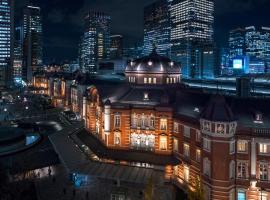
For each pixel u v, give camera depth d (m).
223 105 62.88
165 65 91.00
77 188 73.75
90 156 83.75
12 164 83.25
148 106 80.88
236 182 62.28
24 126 138.38
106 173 71.06
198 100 75.75
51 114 175.38
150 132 79.88
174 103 81.62
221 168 60.84
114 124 82.75
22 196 68.19
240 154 62.00
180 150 75.31
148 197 51.62
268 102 66.50
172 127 77.75
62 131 111.00
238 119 64.81
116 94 90.31
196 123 68.12
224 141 60.69
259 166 60.94
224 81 186.50
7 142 102.94
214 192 61.47
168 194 69.94
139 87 89.31
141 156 78.31
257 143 60.91
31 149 103.94
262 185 60.56
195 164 69.12
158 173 71.81
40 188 73.56
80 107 154.75
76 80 175.62
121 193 70.50
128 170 72.94
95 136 93.50
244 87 96.75
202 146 64.75
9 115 174.00
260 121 63.16
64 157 82.19
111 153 80.38
